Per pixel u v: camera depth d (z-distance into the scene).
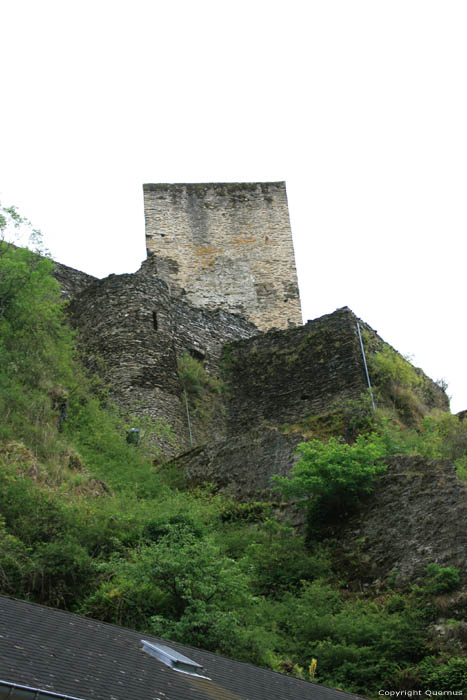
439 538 18.33
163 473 23.67
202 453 23.67
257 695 10.89
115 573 16.02
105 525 17.91
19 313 25.73
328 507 20.05
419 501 19.11
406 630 16.56
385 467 20.17
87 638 10.71
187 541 17.08
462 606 16.78
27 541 16.61
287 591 18.38
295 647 16.11
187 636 14.48
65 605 15.40
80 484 19.94
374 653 16.14
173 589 15.62
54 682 8.97
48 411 22.92
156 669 10.44
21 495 17.66
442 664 15.74
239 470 22.66
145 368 27.58
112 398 26.91
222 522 21.27
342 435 25.64
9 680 8.55
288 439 22.33
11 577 15.31
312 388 28.41
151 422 26.41
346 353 28.36
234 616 15.20
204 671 11.08
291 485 20.28
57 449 21.05
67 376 26.22
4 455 19.64
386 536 18.92
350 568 18.69
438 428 26.59
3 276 25.56
